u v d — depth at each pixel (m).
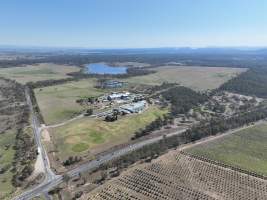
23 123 188.12
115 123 181.50
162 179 113.75
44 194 105.81
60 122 188.12
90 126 176.12
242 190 106.69
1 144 156.12
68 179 114.94
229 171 120.44
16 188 110.31
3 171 124.94
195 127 172.00
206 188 107.56
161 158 132.00
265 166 125.25
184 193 104.19
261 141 153.88
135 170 121.06
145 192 104.81
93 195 103.38
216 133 165.25
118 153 140.62
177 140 150.88
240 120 182.25
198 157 133.00
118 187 108.38
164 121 185.62
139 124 181.38
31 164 128.75
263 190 107.00
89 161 132.50
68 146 148.25
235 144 149.38
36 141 155.88
